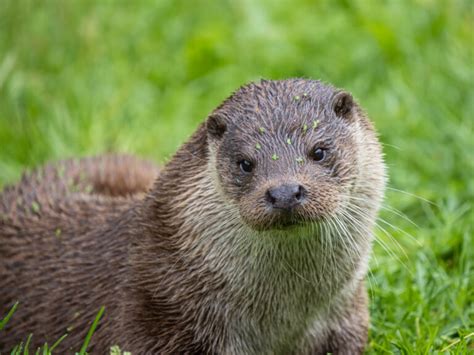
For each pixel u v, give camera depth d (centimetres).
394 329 1081
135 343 1002
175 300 990
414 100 1508
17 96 1557
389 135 1457
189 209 984
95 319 985
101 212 1109
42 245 1109
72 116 1541
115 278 1034
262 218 906
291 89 982
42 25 1648
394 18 1670
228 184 953
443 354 1016
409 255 1220
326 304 1016
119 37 1697
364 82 1585
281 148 939
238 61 1662
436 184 1385
